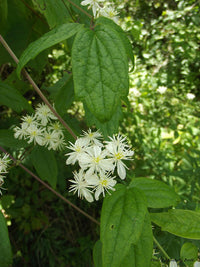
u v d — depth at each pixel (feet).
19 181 1.21
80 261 1.24
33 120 0.66
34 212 1.23
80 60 0.34
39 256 1.20
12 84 0.77
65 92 0.64
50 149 0.70
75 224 1.31
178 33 2.22
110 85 0.34
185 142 1.71
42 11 0.56
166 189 0.45
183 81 2.48
